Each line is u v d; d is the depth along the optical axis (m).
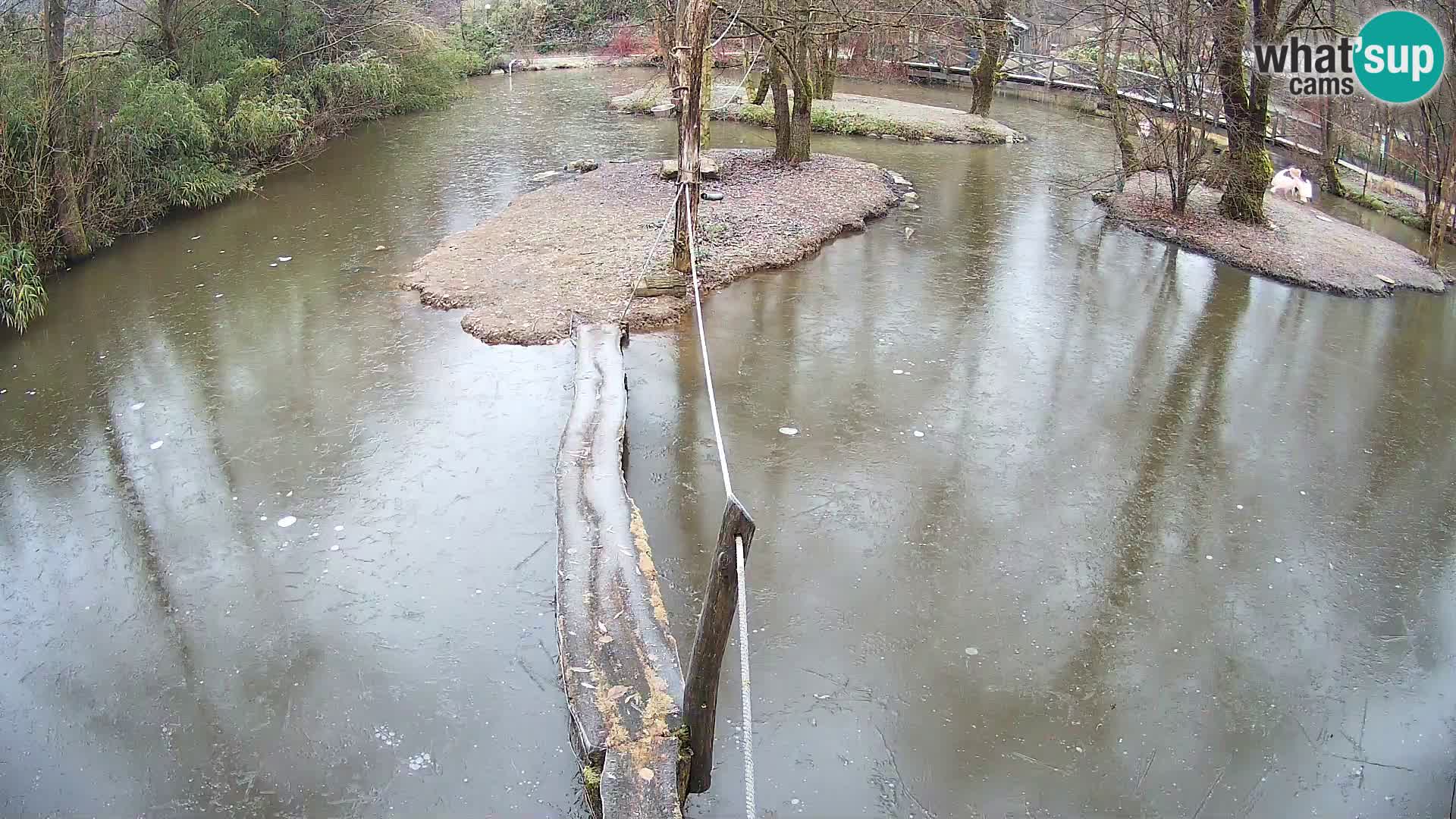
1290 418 8.54
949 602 5.99
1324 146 17.23
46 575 6.19
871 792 4.64
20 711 5.13
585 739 4.43
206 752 4.86
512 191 15.66
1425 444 8.16
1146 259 12.99
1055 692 5.30
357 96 21.27
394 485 7.09
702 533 6.56
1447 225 13.05
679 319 10.13
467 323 9.84
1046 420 8.29
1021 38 29.34
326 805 4.56
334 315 10.33
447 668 5.38
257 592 5.99
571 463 6.70
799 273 11.91
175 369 9.06
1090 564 6.39
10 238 10.91
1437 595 6.21
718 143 20.31
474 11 34.09
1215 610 6.00
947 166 18.48
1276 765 4.88
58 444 7.75
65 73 11.87
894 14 16.61
